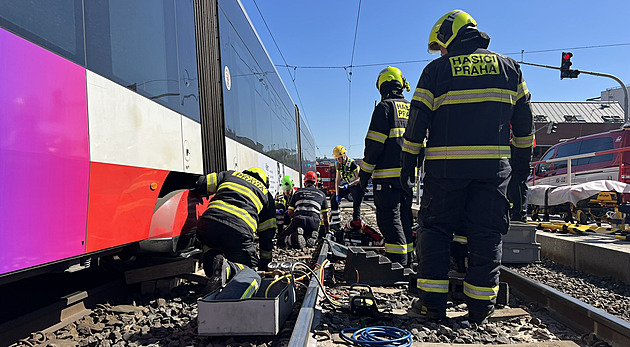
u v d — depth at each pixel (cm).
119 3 349
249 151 789
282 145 1313
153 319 350
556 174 1277
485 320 335
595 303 407
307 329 283
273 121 1129
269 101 1066
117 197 328
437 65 336
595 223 930
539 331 320
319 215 715
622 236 589
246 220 420
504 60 330
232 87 671
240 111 722
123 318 349
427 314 342
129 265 439
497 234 329
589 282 503
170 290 432
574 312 334
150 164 383
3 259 223
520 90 334
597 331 306
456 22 338
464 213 339
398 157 469
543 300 380
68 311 333
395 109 469
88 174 291
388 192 475
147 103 383
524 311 362
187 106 482
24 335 290
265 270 479
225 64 635
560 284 483
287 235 697
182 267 428
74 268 304
